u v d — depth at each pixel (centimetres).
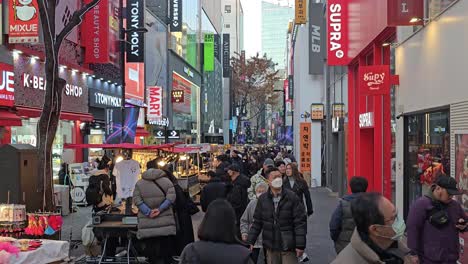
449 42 915
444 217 589
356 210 323
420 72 1111
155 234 870
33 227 906
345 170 2297
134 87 3647
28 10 1798
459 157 852
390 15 1073
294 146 5134
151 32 4244
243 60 7381
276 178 725
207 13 8506
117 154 1463
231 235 400
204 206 1012
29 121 2081
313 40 3136
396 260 320
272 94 7531
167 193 885
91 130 2878
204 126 7300
